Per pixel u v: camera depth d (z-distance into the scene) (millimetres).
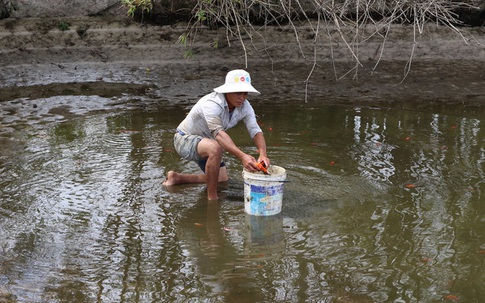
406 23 10570
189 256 4496
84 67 9852
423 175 5945
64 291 4020
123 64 9992
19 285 4078
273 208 5129
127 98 8586
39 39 10070
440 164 6215
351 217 5102
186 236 4809
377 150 6621
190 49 10070
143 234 4832
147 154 6531
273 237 4785
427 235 4777
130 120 7672
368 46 10352
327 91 8930
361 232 4844
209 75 9609
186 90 8961
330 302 3889
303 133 7168
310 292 4004
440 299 3924
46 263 4371
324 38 10375
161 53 10188
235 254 4523
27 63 9820
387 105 8289
